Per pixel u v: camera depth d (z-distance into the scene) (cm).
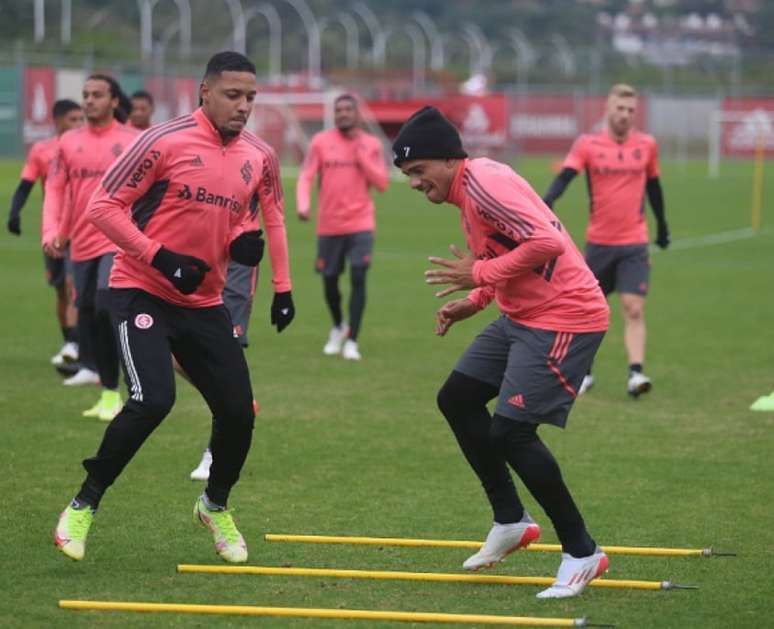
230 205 1598
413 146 1524
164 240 1589
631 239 2880
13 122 10812
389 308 4244
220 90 1556
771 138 15112
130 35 14575
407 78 17375
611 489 2053
